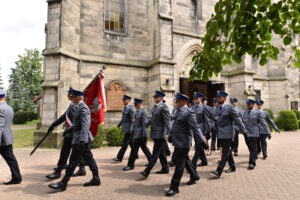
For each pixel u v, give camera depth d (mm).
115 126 10695
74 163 4254
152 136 5270
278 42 19938
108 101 11562
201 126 7191
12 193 4129
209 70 2896
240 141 11711
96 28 11742
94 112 5879
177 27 13711
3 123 4398
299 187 4469
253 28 2422
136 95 12461
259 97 19547
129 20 12703
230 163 5734
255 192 4199
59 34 9555
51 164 6363
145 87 12734
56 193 4133
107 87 11688
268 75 20250
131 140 6691
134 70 12516
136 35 12812
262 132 7312
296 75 22953
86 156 4578
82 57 11102
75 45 10742
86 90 6066
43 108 9289
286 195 4031
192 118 4117
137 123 6043
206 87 14531
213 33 2791
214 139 8602
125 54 12430
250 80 15172
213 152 8625
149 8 12977
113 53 12109
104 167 6156
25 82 44406
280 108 19453
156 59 11664
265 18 2451
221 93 5707
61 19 9617
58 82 9273
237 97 15422
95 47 11648
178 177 4098
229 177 5242
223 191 4262
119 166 6285
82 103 4438
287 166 6266
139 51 12805
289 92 22469
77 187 4473
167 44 11797
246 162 6848
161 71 11508
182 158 4168
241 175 5414
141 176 5289
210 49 2814
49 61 9562
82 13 11383
